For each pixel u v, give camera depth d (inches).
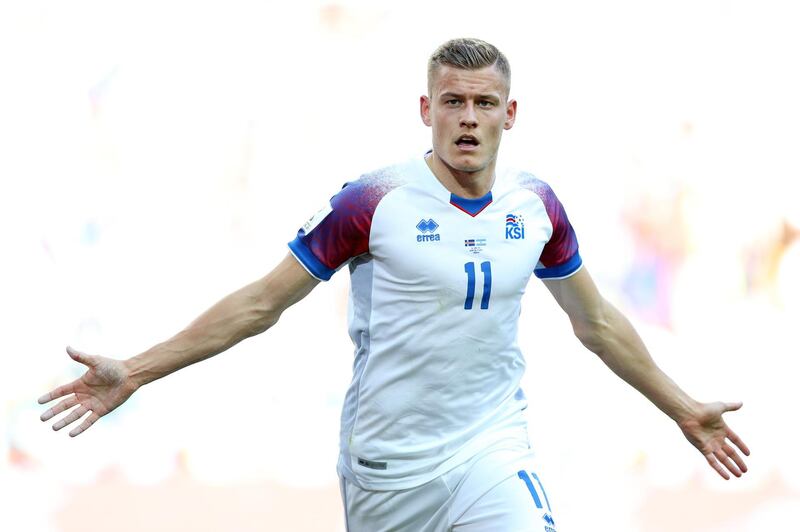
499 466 576.7
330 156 1641.2
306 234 567.5
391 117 1657.2
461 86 549.3
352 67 1656.0
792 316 1604.3
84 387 555.2
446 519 592.4
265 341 1492.4
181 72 1614.2
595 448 1470.2
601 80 1689.2
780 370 1585.9
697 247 1628.9
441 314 566.6
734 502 1295.5
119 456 1395.2
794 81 1668.3
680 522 1220.5
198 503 1280.8
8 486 1317.7
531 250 577.3
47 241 1544.0
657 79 1683.1
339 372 1502.2
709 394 1576.0
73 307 1531.7
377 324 577.9
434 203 566.3
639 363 637.9
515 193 581.6
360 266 581.6
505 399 597.3
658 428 1493.6
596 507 1273.4
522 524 561.0
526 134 1678.2
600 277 1632.6
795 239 1627.7
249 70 1631.4
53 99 1583.4
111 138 1588.3
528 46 1695.4
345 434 608.1
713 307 1609.3
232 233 1601.9
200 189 1599.4
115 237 1566.2
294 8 1647.4
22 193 1550.2
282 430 1462.8
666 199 1646.2
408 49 1670.8
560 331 1567.4
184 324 1567.4
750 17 1690.5
